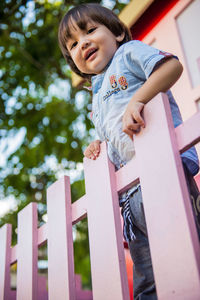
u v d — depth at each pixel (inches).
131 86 61.9
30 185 228.1
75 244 214.1
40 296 109.9
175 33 110.2
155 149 47.3
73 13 73.2
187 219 41.5
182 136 45.6
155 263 43.4
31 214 73.4
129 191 59.1
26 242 72.6
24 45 231.3
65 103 230.2
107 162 55.4
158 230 44.1
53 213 65.4
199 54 102.8
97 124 66.7
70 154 224.8
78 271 240.4
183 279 40.1
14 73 234.2
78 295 122.9
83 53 70.5
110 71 65.6
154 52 57.1
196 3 106.8
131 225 59.2
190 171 53.5
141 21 117.9
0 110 234.1
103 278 50.8
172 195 43.8
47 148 223.9
